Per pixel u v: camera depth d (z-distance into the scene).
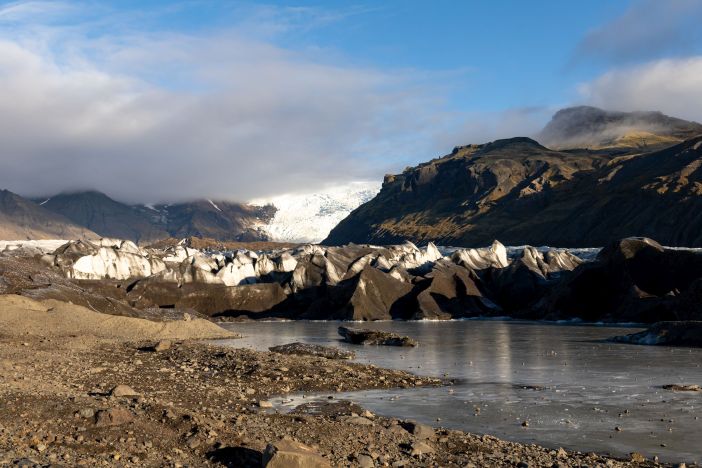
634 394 34.62
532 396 33.97
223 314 110.56
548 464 20.64
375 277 114.38
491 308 113.31
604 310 98.94
